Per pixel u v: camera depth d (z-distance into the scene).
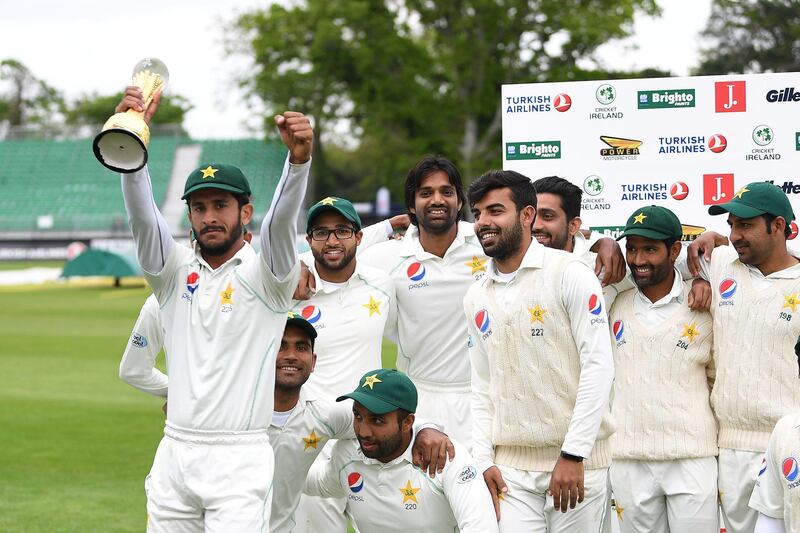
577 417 4.47
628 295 5.34
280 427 4.71
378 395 4.44
